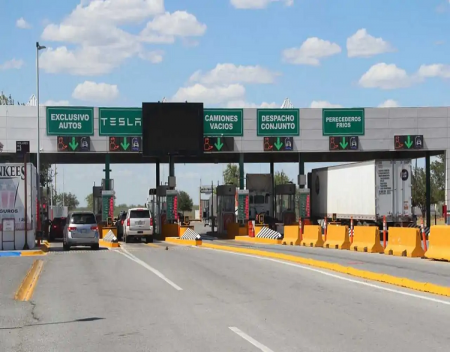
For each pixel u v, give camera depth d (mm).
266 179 52969
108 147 45719
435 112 47125
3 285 17969
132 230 43562
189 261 25266
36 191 37594
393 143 46938
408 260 23562
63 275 20875
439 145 47094
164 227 50375
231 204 52531
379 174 40062
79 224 34375
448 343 10039
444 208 46219
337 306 13742
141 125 45938
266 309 13500
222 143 46438
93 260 26688
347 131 46875
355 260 23625
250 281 18375
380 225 40406
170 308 13836
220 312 13219
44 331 11586
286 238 38125
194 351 9734
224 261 25047
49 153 47375
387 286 17016
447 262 22562
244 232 47531
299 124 46844
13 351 10008
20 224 32438
